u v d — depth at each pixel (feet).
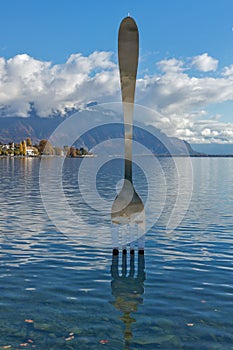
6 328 26.78
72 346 24.43
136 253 47.37
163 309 30.12
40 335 25.81
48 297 32.60
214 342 24.91
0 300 31.86
